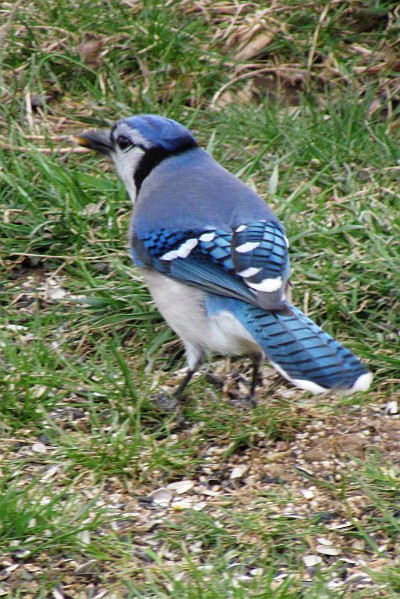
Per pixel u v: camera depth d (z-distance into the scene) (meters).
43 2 13.48
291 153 11.58
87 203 11.04
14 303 10.12
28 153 11.32
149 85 12.78
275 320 7.93
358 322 9.68
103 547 7.29
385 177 11.45
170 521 7.62
